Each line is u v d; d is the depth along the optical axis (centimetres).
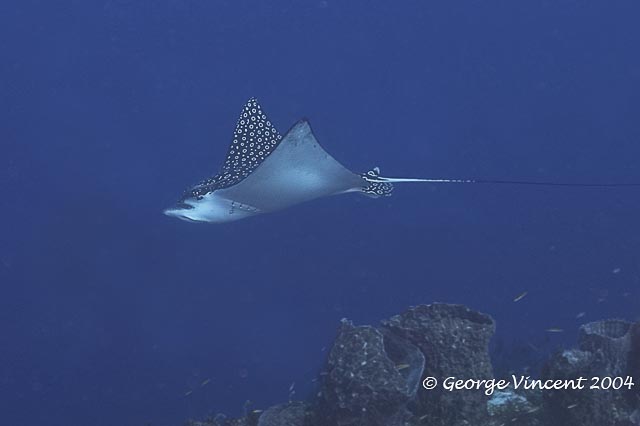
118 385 2062
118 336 2634
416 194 4684
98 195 5184
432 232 3653
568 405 482
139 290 3322
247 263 3622
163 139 7050
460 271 2856
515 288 2477
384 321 555
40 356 2519
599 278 2439
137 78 9269
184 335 2544
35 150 6366
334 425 469
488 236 3391
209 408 1678
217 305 2969
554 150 6341
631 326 534
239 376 1945
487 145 6731
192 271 3584
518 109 8288
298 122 512
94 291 3350
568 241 3077
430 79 9894
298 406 532
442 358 527
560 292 2342
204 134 7319
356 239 3703
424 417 531
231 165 729
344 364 474
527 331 1933
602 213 3616
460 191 4700
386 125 8269
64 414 1942
